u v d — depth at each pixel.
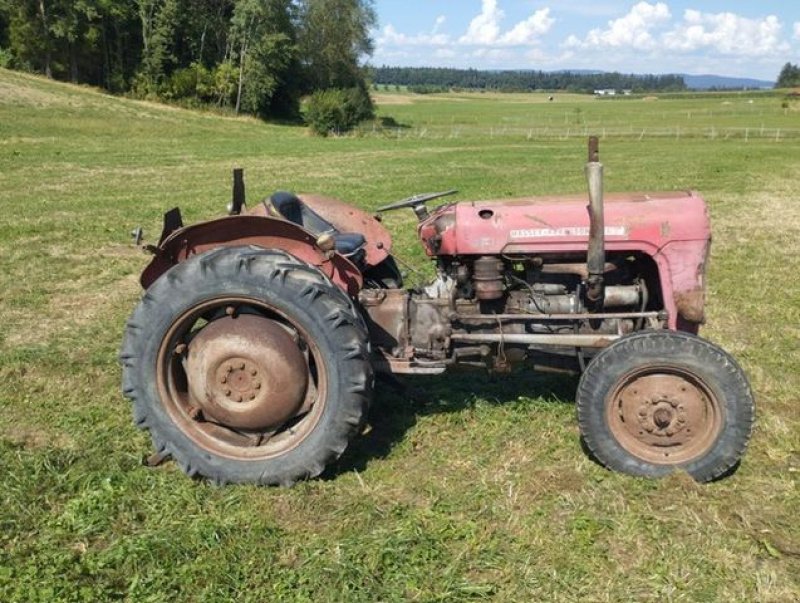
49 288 8.33
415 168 22.86
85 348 6.39
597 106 101.00
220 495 4.05
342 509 3.88
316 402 4.13
